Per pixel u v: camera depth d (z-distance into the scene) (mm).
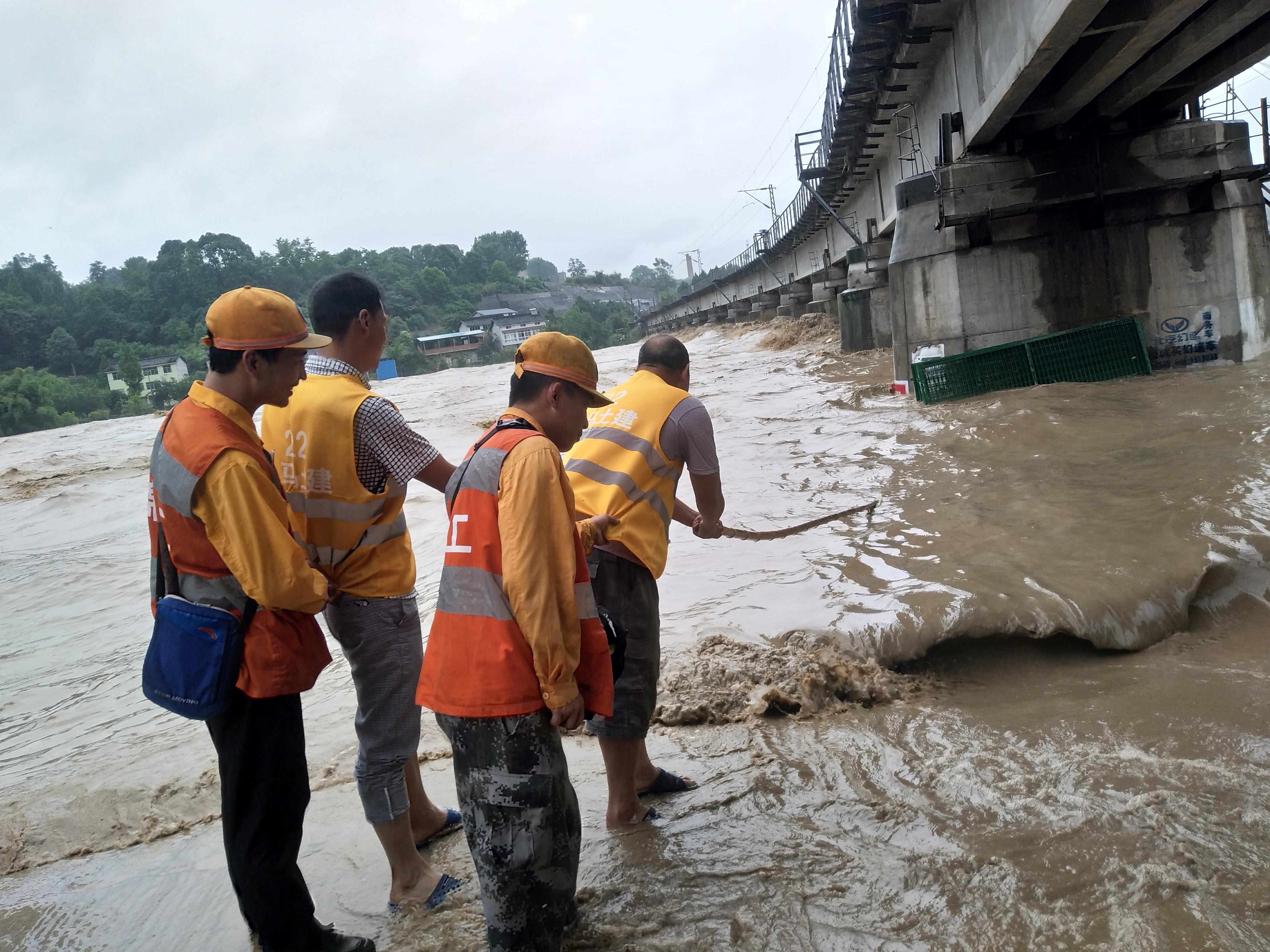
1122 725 3598
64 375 106938
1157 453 7668
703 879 2824
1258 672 4027
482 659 2299
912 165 18859
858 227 28844
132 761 4453
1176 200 13148
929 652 4535
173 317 115000
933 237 13984
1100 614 4527
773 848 2961
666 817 3242
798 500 8102
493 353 110875
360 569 2830
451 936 2674
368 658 2826
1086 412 10094
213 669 2352
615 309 147625
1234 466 6719
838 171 24625
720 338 47594
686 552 6723
